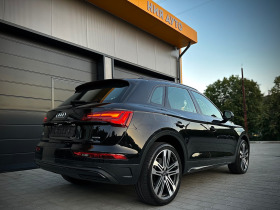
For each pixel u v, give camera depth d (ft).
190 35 36.73
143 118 8.81
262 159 23.48
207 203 9.39
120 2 25.64
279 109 132.87
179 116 10.50
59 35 21.94
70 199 10.01
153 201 8.81
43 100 20.27
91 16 25.39
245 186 12.19
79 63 24.26
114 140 7.95
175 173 9.69
